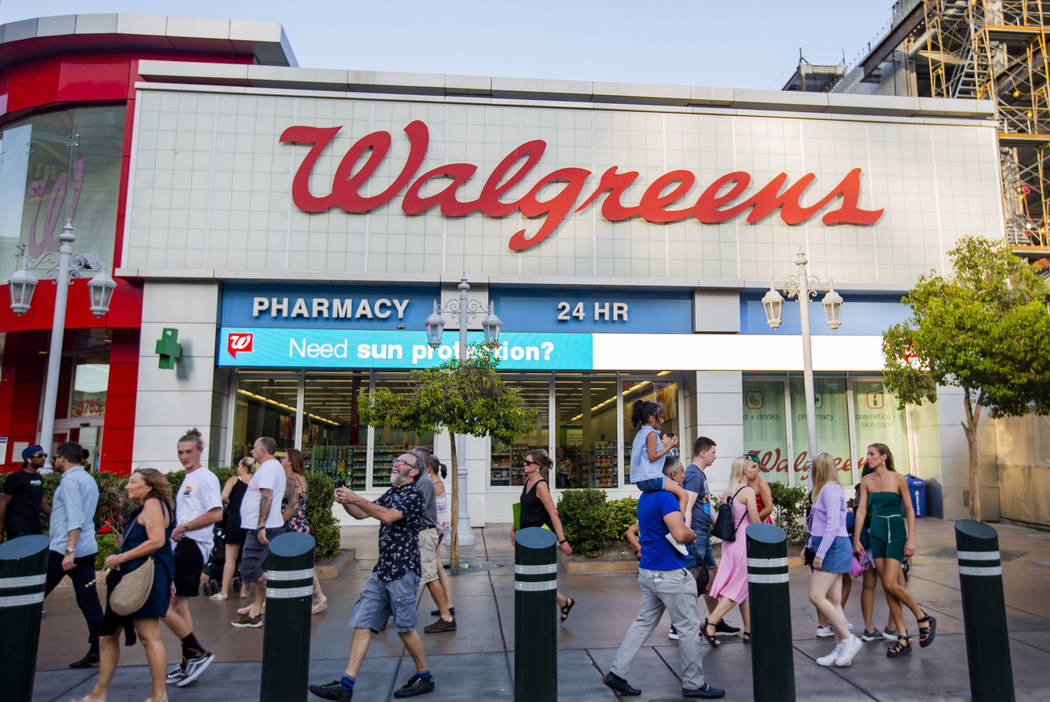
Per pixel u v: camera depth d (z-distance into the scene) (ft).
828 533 19.69
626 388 58.18
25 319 53.36
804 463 58.49
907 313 58.44
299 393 55.67
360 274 53.52
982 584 16.33
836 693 17.07
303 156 55.42
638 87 58.44
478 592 29.71
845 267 58.44
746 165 59.06
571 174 56.90
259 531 23.76
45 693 17.42
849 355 57.11
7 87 59.31
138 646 22.00
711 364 55.93
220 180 54.44
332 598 28.63
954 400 57.47
